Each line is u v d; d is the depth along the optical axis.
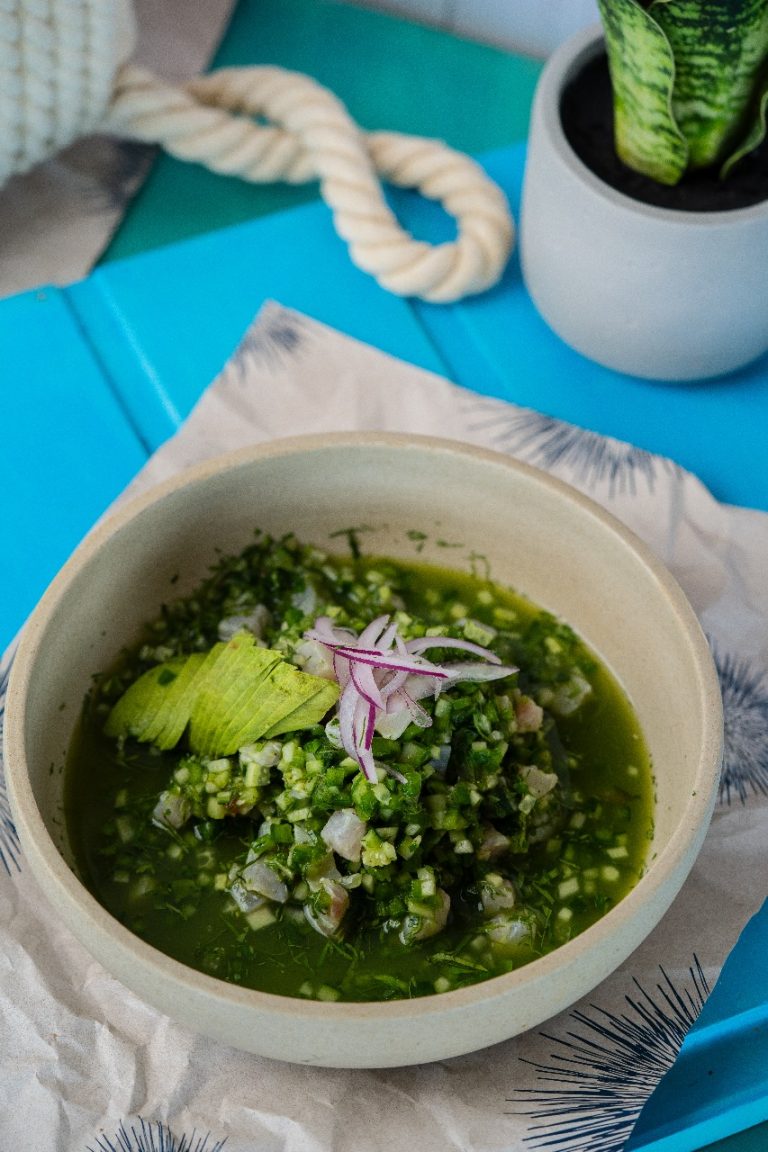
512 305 0.58
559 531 0.47
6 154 0.58
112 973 0.40
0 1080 0.43
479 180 0.58
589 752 0.46
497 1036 0.40
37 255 0.60
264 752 0.43
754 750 0.49
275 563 0.48
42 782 0.43
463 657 0.45
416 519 0.48
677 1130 0.44
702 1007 0.45
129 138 0.62
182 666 0.46
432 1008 0.38
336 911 0.42
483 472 0.46
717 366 0.55
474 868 0.43
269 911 0.43
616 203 0.50
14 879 0.45
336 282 0.58
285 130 0.61
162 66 0.66
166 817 0.44
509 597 0.49
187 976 0.38
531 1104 0.43
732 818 0.47
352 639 0.44
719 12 0.47
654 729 0.46
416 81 0.67
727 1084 0.45
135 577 0.46
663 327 0.53
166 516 0.46
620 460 0.54
